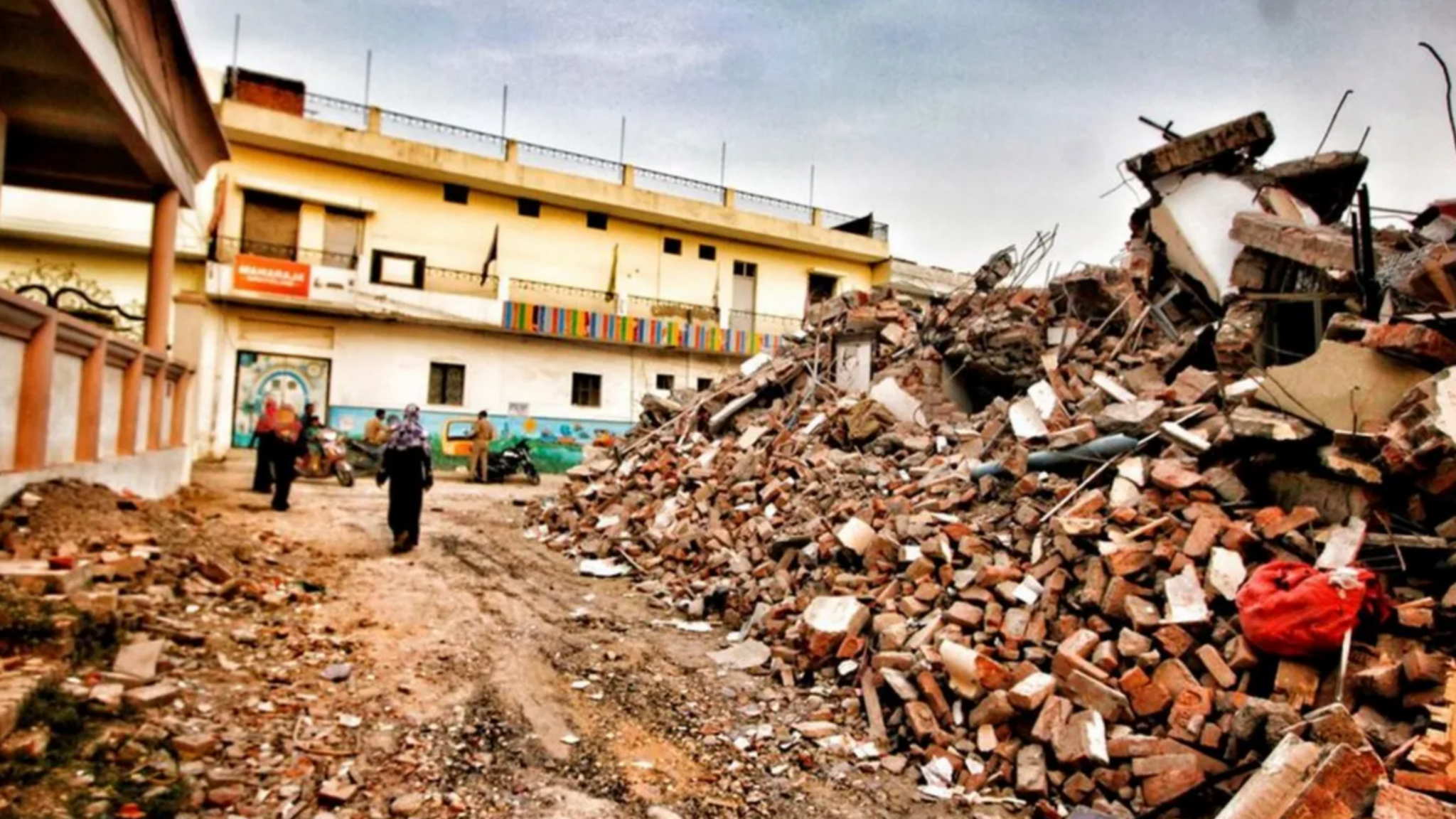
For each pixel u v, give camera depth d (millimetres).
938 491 7527
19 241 16406
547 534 10742
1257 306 8891
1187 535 5211
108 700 3848
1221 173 10516
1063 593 5301
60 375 6637
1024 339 10867
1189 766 3826
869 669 5309
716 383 14898
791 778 4312
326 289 18625
